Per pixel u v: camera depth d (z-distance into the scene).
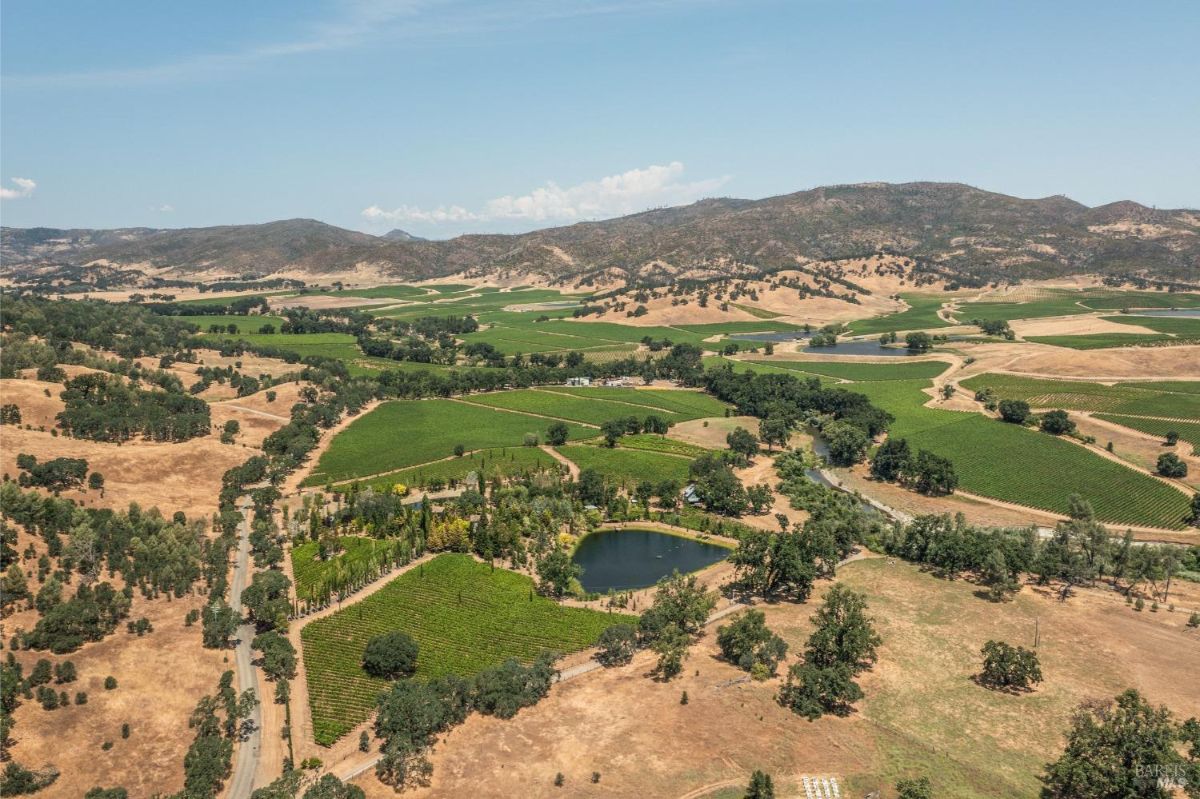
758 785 100.81
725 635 143.38
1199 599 169.62
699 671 137.25
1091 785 100.19
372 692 135.12
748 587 175.25
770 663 136.00
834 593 150.50
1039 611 163.38
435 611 165.75
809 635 151.62
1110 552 179.88
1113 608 164.62
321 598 167.00
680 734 117.44
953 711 125.94
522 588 177.88
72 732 117.44
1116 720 105.50
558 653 139.88
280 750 119.12
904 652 145.75
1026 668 131.25
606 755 112.62
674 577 167.12
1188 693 131.00
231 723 121.62
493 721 122.94
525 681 129.62
